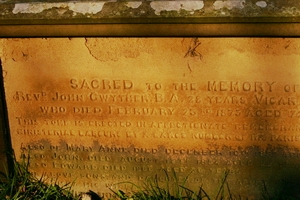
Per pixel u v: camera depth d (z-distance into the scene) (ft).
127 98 6.93
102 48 6.76
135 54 6.73
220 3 6.29
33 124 7.19
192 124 6.93
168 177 7.18
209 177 7.13
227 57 6.63
